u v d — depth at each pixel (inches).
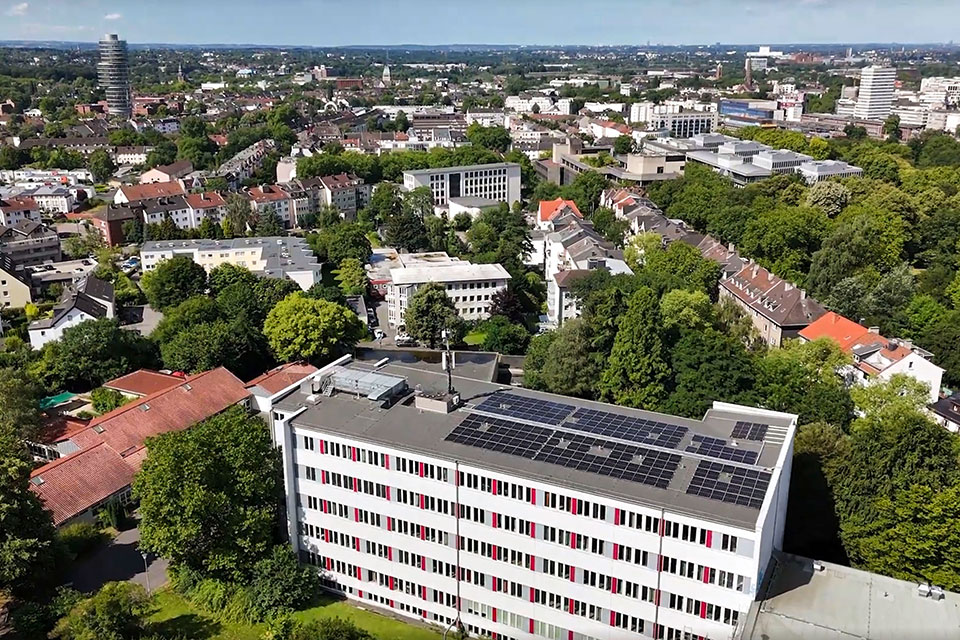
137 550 3878.0
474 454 3216.0
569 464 3132.4
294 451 3523.6
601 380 4926.2
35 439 4714.6
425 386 3941.9
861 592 2881.4
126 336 6146.7
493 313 7263.8
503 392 3868.1
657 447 3257.9
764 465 3095.5
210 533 3540.8
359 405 3683.6
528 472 3075.8
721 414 3607.3
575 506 3002.0
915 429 3395.7
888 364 5433.1
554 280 7268.7
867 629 2687.0
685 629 2947.8
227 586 3486.7
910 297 6894.7
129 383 5585.6
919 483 3267.7
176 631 3309.5
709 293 7691.9
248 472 3540.8
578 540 3041.3
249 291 6668.3
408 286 7283.5
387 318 7834.6
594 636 3134.8
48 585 3570.4
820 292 7372.1
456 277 7465.6
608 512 2942.9
